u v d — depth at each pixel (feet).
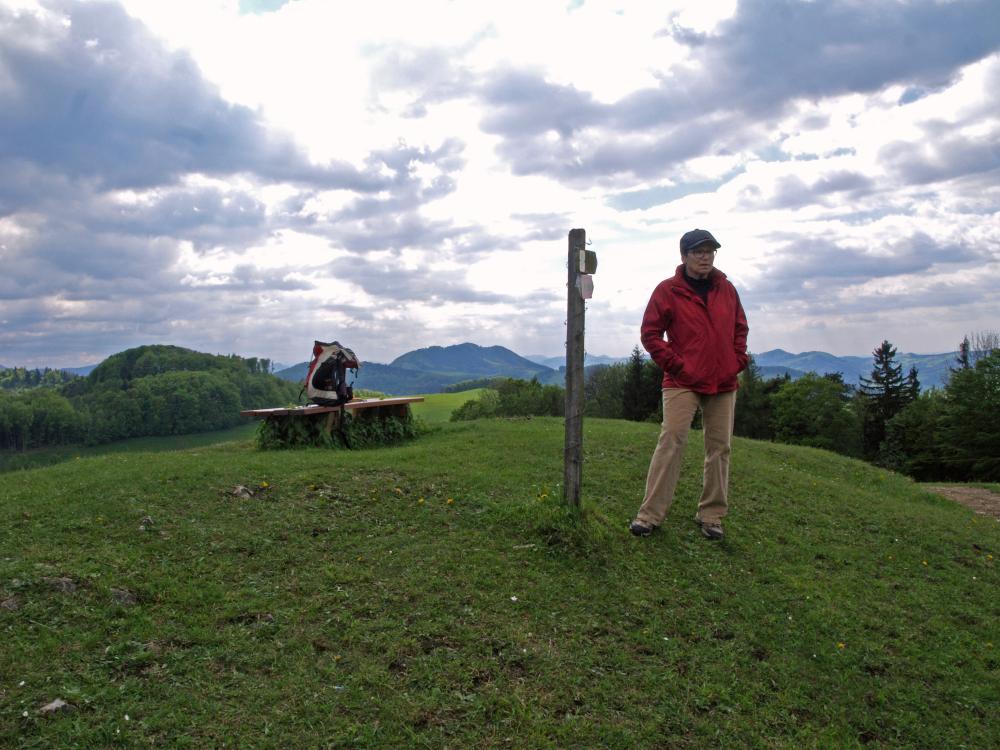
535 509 19.33
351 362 32.78
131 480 20.49
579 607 15.08
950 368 146.00
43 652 11.34
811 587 17.98
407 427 36.09
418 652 12.60
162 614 13.01
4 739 9.36
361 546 16.99
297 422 31.01
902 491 35.73
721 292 19.75
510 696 11.69
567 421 19.19
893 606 17.78
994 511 35.78
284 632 12.84
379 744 10.17
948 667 15.14
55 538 15.74
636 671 13.04
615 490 24.16
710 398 20.25
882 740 12.50
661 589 16.42
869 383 199.21
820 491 27.99
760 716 12.39
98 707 10.23
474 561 16.57
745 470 29.09
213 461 24.45
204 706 10.54
